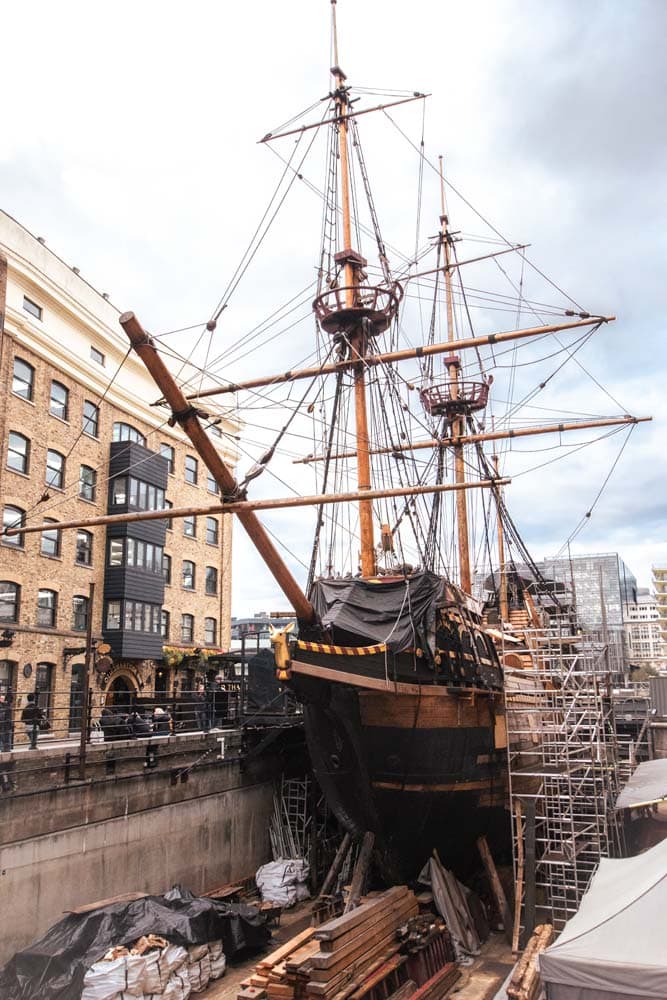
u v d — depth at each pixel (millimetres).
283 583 13289
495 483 18781
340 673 13594
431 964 13656
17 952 12664
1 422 25797
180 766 18203
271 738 20656
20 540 26562
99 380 31281
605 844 18312
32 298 27781
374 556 20453
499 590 33969
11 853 13602
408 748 15477
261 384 22703
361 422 21781
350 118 25141
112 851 15914
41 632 27016
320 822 21969
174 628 35719
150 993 12172
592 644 19703
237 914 15047
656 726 35312
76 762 15680
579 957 8312
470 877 19078
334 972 11594
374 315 22266
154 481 33375
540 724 19656
